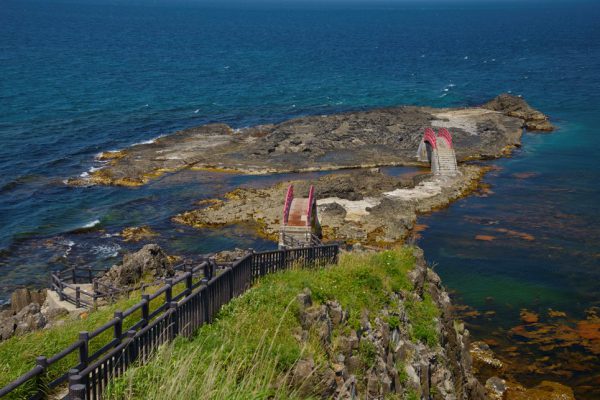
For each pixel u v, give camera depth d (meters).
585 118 95.31
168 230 51.34
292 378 14.25
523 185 64.31
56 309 26.19
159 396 11.58
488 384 29.75
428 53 193.00
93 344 16.00
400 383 20.44
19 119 88.25
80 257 45.91
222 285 17.45
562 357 32.75
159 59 168.88
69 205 56.25
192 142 78.62
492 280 42.56
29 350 15.88
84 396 10.77
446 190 61.28
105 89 116.50
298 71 150.62
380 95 116.69
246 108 103.50
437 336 23.70
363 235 49.81
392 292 23.03
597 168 70.12
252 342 15.13
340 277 21.69
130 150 74.06
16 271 43.34
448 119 92.19
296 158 72.69
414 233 51.31
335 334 18.38
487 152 75.62
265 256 21.00
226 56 181.25
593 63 160.38
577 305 38.78
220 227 52.00
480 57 179.75
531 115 94.25
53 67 142.62
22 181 62.00
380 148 78.00
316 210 51.22
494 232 51.59
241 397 12.09
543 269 44.38
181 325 14.91
